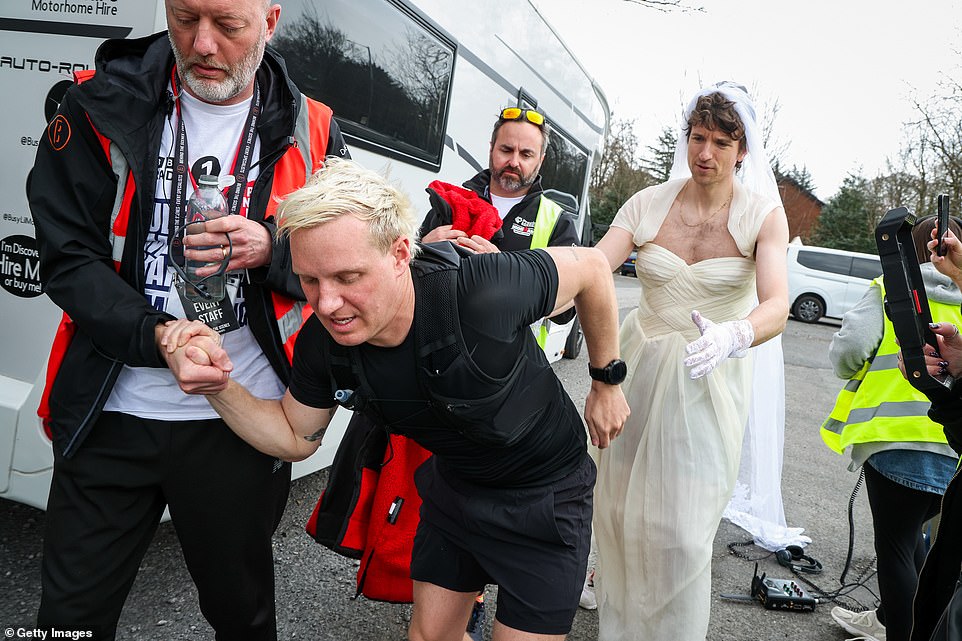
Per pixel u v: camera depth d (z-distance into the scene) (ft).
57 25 8.23
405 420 5.19
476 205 8.71
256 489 6.17
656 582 8.03
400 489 7.77
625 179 108.68
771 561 12.82
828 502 16.85
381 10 11.80
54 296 5.47
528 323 5.26
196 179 5.91
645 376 8.39
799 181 123.54
